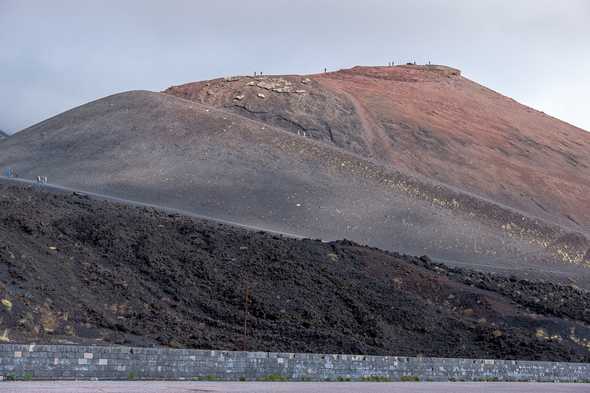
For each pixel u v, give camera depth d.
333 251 75.25
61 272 52.16
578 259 128.38
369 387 36.22
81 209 70.00
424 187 144.75
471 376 46.97
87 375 32.91
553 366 51.31
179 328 49.81
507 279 87.69
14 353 31.23
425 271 77.62
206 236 69.31
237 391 30.25
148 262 59.88
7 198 65.00
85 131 156.62
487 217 138.12
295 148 152.12
